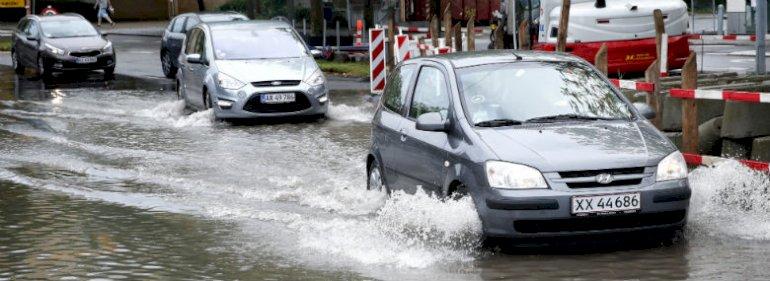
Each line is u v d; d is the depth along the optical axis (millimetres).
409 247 17469
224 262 16969
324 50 61906
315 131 33469
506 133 17391
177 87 41562
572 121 18047
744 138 22844
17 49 59406
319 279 15727
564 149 16797
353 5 79562
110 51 56688
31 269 16812
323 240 18266
